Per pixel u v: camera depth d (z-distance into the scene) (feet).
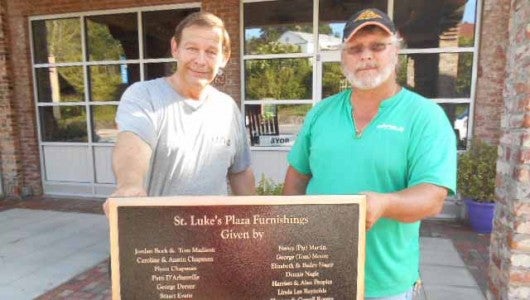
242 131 6.93
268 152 19.42
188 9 19.40
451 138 5.00
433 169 4.73
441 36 16.81
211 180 6.15
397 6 17.10
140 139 5.36
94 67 21.33
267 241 4.33
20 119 22.21
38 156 22.58
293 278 4.39
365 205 4.31
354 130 5.34
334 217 4.32
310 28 18.34
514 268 7.23
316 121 5.85
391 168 5.06
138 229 4.27
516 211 7.13
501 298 7.71
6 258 13.60
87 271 12.57
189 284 4.37
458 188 15.61
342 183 5.30
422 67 17.12
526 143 6.94
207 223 4.29
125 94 5.82
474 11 16.39
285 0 18.38
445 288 11.05
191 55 5.70
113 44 20.84
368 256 5.21
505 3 15.52
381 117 5.19
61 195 22.67
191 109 5.97
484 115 16.39
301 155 6.12
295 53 18.61
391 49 5.24
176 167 5.83
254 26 18.88
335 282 4.41
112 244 4.28
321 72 18.48
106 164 21.94
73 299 10.89
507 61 7.91
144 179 5.32
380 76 5.16
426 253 13.58
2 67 21.45
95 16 20.75
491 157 15.12
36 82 22.06
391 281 5.24
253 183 7.29
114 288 4.33
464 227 16.19
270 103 19.19
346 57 5.43
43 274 12.35
